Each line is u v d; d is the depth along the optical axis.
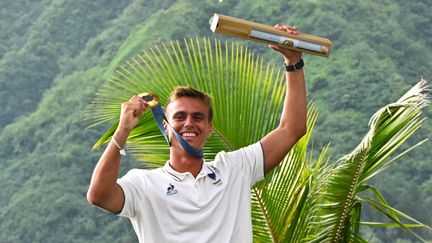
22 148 78.12
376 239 46.59
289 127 4.46
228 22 4.22
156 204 4.06
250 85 5.96
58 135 76.44
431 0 83.88
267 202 5.91
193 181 4.12
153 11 89.12
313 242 5.99
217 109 5.94
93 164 72.50
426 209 51.00
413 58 77.44
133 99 4.11
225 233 4.07
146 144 5.96
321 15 79.25
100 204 4.01
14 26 100.75
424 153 53.34
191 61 5.93
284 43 4.33
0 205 72.50
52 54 95.94
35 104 92.12
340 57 71.75
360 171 5.91
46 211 68.31
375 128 5.86
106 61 86.44
